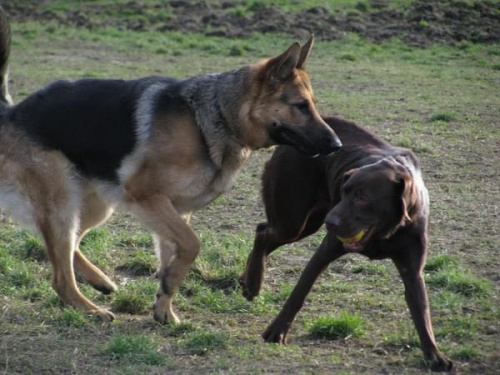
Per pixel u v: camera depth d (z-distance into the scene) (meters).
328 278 10.77
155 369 8.00
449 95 23.77
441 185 14.91
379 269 10.95
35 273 11.09
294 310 8.62
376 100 22.86
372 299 10.02
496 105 22.27
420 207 8.05
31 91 23.89
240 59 30.59
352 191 7.79
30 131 9.80
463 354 8.24
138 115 9.48
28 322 9.34
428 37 33.44
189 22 36.59
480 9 35.19
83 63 29.62
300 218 9.47
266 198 9.62
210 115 9.48
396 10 35.78
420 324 8.02
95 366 8.10
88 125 9.63
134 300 9.92
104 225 13.16
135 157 9.44
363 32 34.19
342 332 8.86
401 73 27.72
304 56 9.48
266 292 10.32
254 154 17.42
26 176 9.80
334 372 7.88
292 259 11.49
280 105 9.26
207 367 8.04
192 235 9.38
